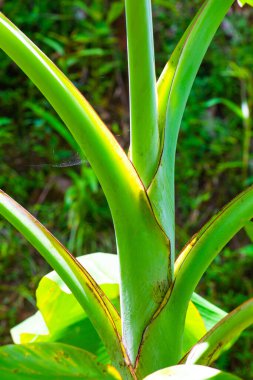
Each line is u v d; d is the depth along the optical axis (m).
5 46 1.05
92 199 4.57
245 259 4.56
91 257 1.48
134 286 1.10
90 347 1.48
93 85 5.09
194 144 4.87
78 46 5.02
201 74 5.09
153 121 1.11
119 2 4.76
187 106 4.94
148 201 1.08
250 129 4.90
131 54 1.08
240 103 5.01
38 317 1.52
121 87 5.10
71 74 5.08
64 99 1.05
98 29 4.95
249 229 1.27
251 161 4.91
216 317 1.50
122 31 5.12
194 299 1.51
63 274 1.10
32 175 4.78
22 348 1.04
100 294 1.11
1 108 4.91
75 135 1.06
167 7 5.18
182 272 1.10
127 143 4.96
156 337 1.10
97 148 1.05
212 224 1.09
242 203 1.09
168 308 1.10
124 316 1.12
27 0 5.17
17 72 5.00
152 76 1.09
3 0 5.16
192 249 1.09
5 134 4.68
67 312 1.44
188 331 1.43
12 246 4.54
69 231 4.61
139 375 1.10
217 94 5.02
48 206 4.68
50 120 4.20
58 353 1.04
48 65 1.06
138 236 1.09
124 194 1.07
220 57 5.07
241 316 1.07
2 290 4.48
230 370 4.21
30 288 4.46
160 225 1.10
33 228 1.11
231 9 5.21
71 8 5.16
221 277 4.52
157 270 1.10
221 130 4.89
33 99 4.89
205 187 4.89
